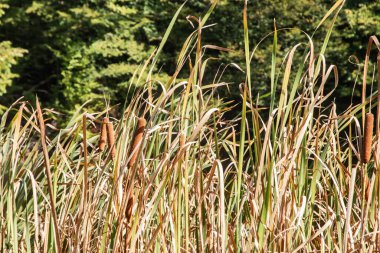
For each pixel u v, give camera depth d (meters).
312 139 4.04
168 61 19.58
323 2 17.92
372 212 3.34
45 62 21.67
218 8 18.22
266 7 17.56
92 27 20.16
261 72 16.41
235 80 16.73
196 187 3.52
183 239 3.50
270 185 3.14
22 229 3.97
